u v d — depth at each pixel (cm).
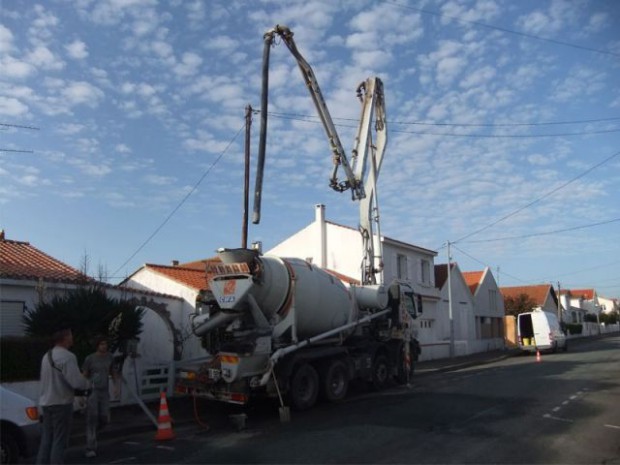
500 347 4238
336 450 813
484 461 744
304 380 1250
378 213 1853
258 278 1216
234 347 1167
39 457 676
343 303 1490
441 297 3525
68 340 711
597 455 779
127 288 1681
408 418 1067
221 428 1022
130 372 1292
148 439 929
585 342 5097
